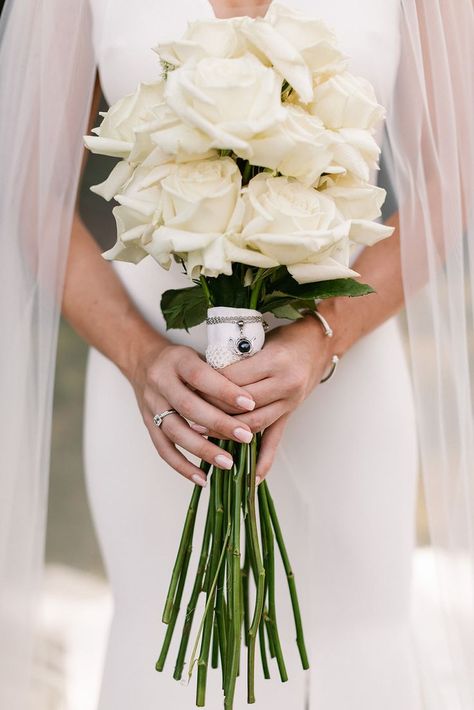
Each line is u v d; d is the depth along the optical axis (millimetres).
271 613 1211
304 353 1223
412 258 1284
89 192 1732
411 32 1291
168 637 1195
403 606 1415
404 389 1437
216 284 1173
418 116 1293
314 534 1409
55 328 1327
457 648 1268
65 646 2148
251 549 1199
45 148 1312
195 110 1055
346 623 1406
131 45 1369
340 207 1128
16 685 1299
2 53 1329
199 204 1064
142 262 1417
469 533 1267
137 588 1422
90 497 1468
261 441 1215
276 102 1052
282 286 1168
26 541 1303
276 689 1418
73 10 1332
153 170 1107
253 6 1364
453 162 1279
